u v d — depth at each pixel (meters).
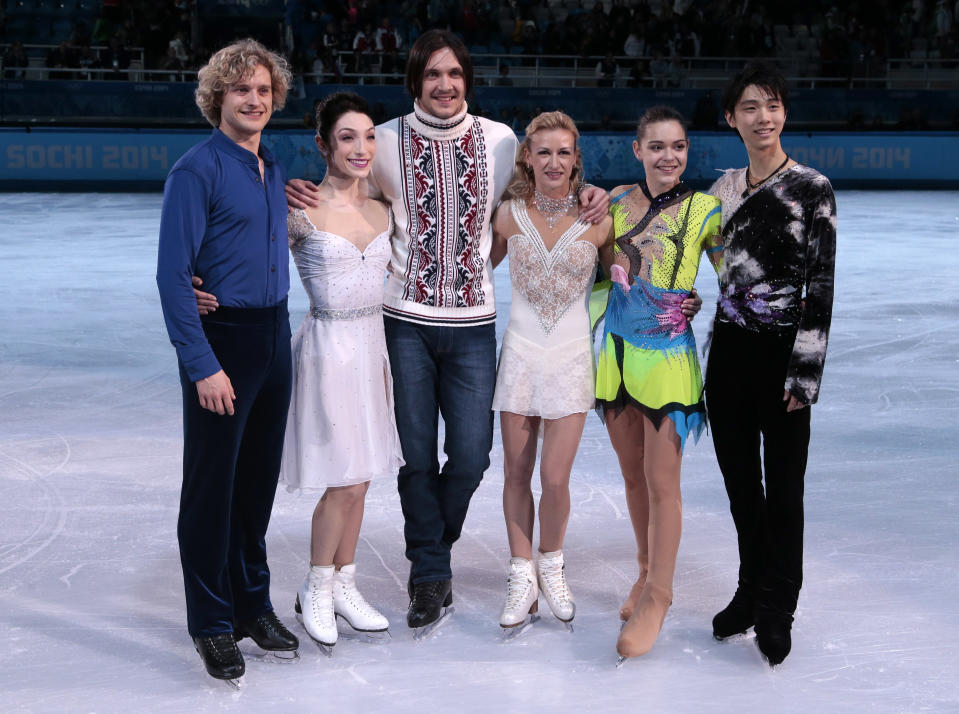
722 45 20.41
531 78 19.84
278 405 2.76
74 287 9.27
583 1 22.05
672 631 3.00
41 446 4.81
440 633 3.01
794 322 2.78
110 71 18.03
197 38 20.27
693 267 2.92
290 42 19.06
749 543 2.90
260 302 2.64
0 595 3.24
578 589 3.32
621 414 3.00
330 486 2.89
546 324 3.04
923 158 19.52
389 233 3.02
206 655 2.66
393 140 3.06
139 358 6.64
